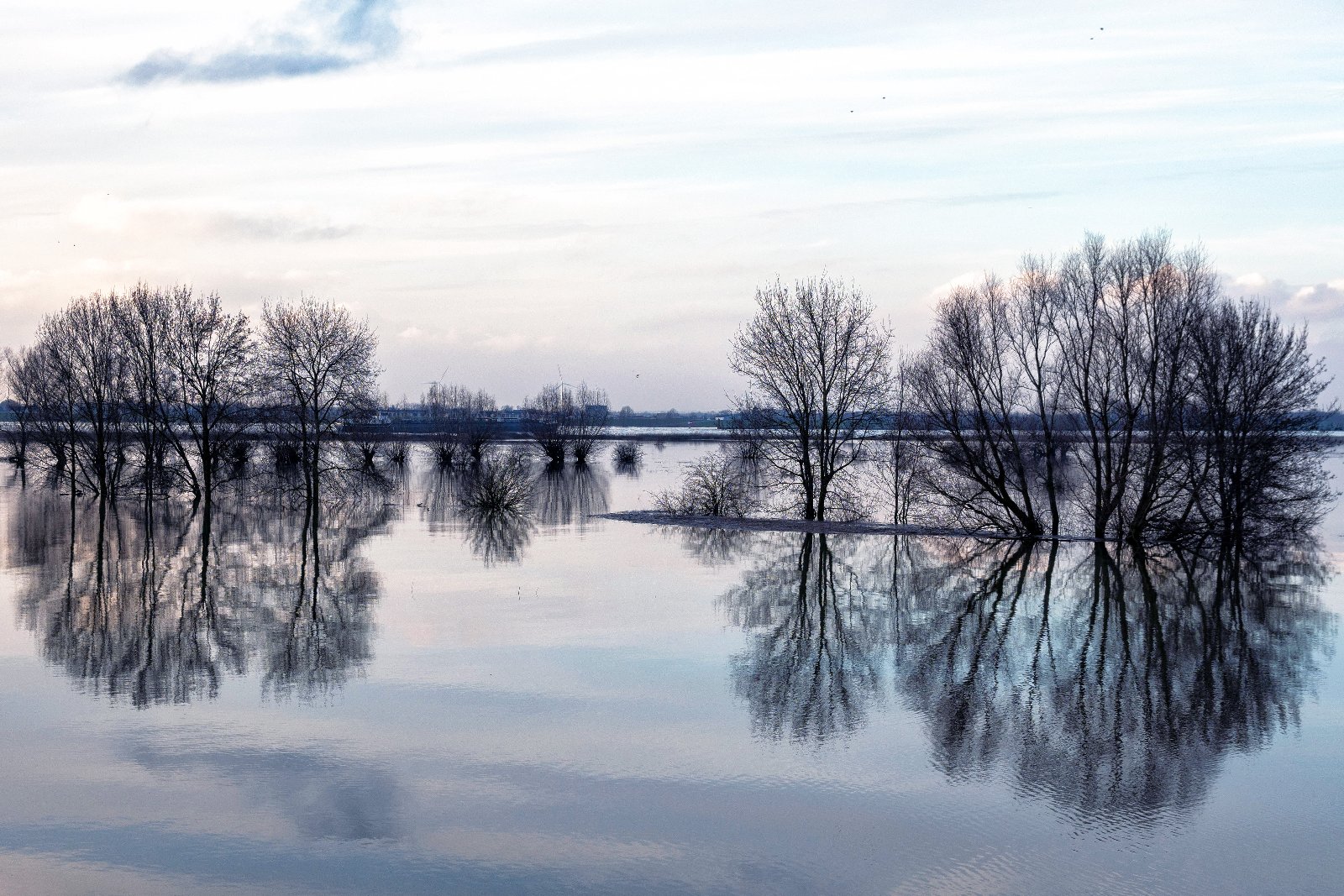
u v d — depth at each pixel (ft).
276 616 87.40
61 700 62.95
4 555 123.95
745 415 167.73
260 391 195.11
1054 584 111.96
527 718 60.29
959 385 149.28
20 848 43.55
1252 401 134.41
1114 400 144.15
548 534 148.87
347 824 45.98
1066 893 40.93
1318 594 107.14
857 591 104.58
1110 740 58.70
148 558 122.21
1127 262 140.15
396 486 248.73
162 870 41.86
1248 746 57.93
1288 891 41.27
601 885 40.98
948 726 60.75
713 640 80.33
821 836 45.55
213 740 56.18
